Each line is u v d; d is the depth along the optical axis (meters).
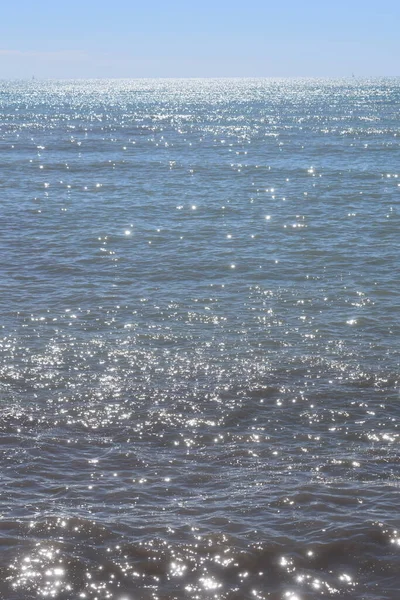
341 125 98.50
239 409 15.81
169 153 64.94
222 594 10.05
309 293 23.81
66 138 80.31
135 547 10.91
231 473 13.19
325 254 28.72
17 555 10.70
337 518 11.62
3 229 33.16
